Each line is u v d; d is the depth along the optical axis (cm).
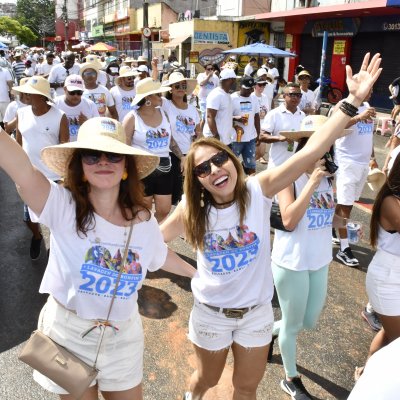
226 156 220
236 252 226
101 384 211
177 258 242
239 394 247
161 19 3844
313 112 829
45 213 190
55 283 202
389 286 272
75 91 536
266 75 1109
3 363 323
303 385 304
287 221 251
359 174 509
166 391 304
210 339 237
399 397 111
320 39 2133
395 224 267
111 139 192
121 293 200
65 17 6219
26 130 440
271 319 240
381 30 1769
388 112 1733
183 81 536
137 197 202
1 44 2092
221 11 3089
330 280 465
